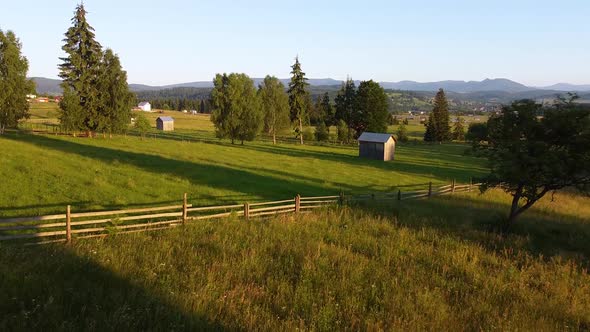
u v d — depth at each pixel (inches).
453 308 374.6
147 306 317.4
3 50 1995.6
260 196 1031.0
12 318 275.9
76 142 1882.4
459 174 1929.1
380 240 609.9
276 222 683.4
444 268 486.6
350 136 3663.9
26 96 2116.1
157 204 854.5
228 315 318.7
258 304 351.3
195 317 306.5
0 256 411.8
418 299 378.6
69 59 2122.3
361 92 3467.0
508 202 1170.0
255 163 1699.1
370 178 1566.2
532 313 374.9
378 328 312.8
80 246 475.5
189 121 5590.6
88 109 2180.1
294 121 3169.3
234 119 2598.4
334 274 441.4
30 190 844.0
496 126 801.6
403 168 2010.3
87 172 1093.8
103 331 273.7
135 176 1116.5
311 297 368.2
